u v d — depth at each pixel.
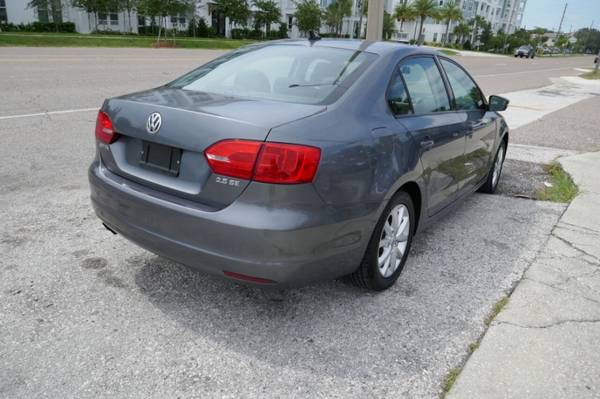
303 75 3.10
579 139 9.03
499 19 105.12
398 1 75.75
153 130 2.67
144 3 30.75
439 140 3.47
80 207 4.39
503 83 20.78
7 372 2.38
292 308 3.04
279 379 2.44
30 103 8.57
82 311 2.89
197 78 3.40
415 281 3.46
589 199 5.36
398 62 3.33
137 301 3.03
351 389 2.40
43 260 3.44
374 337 2.80
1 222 3.98
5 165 5.34
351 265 2.84
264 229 2.37
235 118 2.45
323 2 59.97
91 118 7.71
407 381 2.47
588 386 2.47
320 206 2.48
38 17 36.41
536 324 2.97
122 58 19.22
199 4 43.56
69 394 2.28
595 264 3.82
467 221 4.67
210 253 2.50
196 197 2.54
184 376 2.43
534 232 4.45
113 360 2.51
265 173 2.35
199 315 2.92
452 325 2.96
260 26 49.41
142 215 2.73
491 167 5.25
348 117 2.73
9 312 2.84
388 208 2.98
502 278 3.56
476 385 2.43
